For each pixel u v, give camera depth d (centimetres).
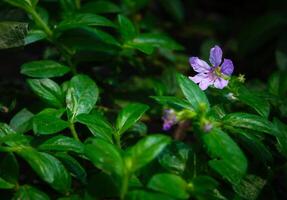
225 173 15
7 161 15
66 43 20
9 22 18
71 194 15
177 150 15
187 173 15
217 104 17
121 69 23
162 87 21
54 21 22
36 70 18
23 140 16
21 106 21
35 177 19
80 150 16
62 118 18
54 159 15
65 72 19
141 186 14
